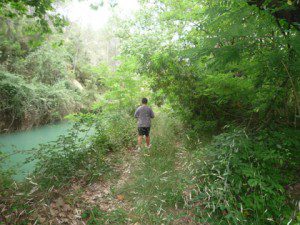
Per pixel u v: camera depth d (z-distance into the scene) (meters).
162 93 7.33
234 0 3.40
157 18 9.48
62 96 17.50
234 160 3.71
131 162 5.62
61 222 3.17
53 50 19.09
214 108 6.23
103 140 6.55
